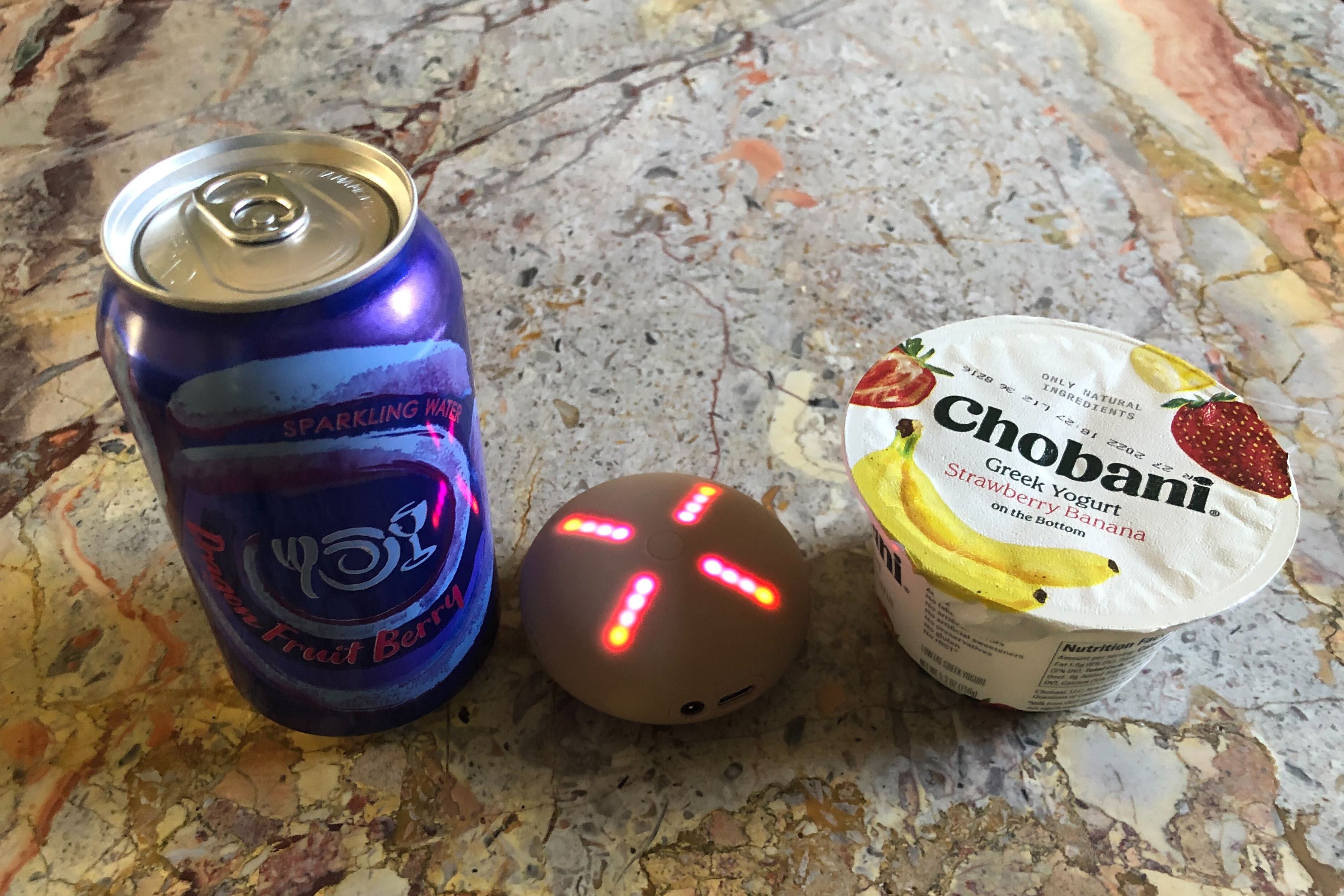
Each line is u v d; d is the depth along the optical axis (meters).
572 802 0.22
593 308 0.33
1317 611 0.25
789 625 0.22
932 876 0.21
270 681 0.22
